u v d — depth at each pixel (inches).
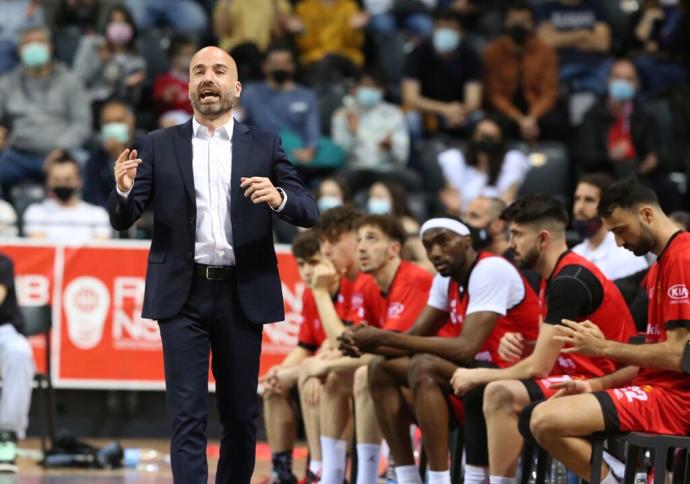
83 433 831.7
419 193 1003.3
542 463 503.5
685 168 1034.1
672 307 459.8
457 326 551.5
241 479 471.2
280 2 1171.3
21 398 712.4
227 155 464.8
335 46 1178.0
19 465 727.1
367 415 566.3
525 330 542.9
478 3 1258.6
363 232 581.3
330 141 1044.5
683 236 467.8
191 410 454.9
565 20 1165.7
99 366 816.9
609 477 488.4
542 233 513.3
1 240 811.4
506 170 936.9
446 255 537.3
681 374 471.2
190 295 458.9
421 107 1096.2
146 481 657.6
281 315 465.4
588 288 498.3
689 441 452.4
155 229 464.1
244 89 1049.5
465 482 522.9
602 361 517.7
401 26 1231.5
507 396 497.4
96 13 1167.6
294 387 642.8
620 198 474.0
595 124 1007.6
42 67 1010.1
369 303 605.0
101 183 909.8
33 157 995.3
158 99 1055.0
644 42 1209.4
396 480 594.9
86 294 817.5
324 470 591.2
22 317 731.4
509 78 1077.8
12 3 1158.3
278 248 816.3
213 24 1199.6
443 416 522.9
